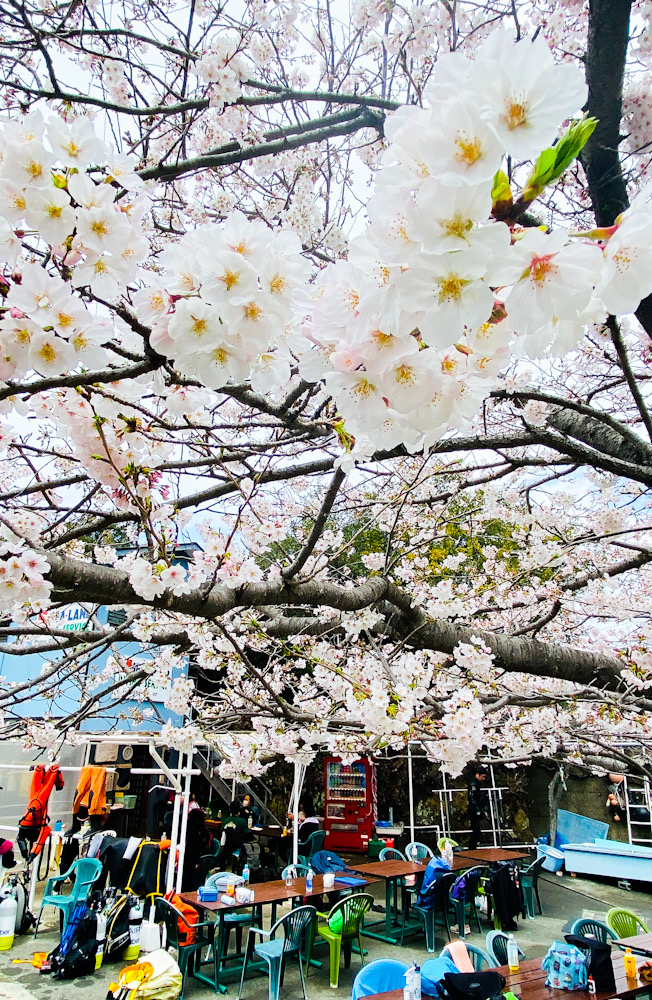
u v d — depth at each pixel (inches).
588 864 396.8
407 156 25.2
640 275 27.0
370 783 445.1
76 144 44.4
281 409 75.7
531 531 199.9
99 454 75.1
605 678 141.6
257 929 229.1
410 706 108.1
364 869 298.5
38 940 263.1
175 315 40.7
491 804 434.3
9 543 77.3
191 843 292.0
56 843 315.9
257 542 144.2
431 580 215.5
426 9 119.9
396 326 26.5
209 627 136.9
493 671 162.9
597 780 452.1
